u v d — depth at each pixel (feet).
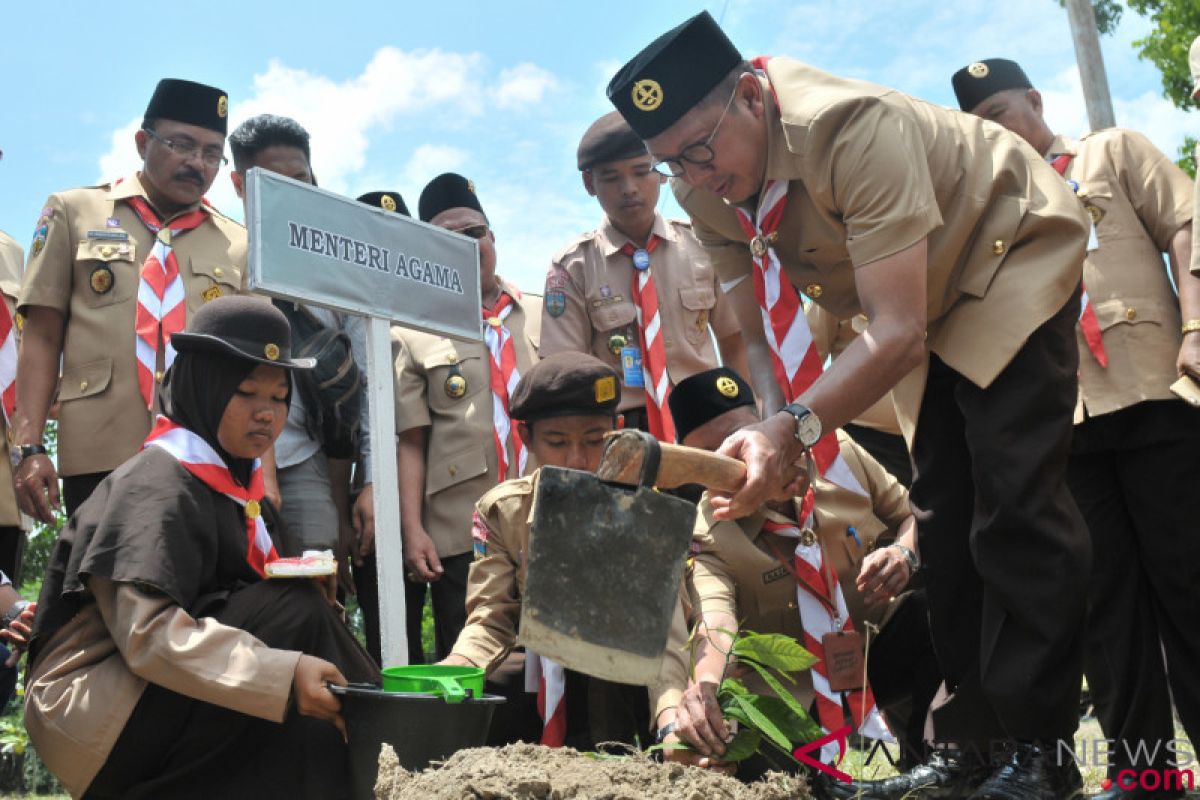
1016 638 9.35
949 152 9.60
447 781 7.00
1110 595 12.02
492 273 16.72
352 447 15.01
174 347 10.20
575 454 11.30
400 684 8.70
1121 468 12.07
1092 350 12.19
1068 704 9.29
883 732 11.37
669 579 7.07
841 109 9.27
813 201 9.80
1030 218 9.59
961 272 9.69
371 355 11.01
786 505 12.08
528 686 11.06
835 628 11.39
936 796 10.30
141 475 9.64
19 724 23.80
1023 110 14.26
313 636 9.88
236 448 10.25
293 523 14.32
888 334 8.89
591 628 6.93
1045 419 9.36
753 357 12.19
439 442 15.71
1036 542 9.21
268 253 10.05
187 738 9.36
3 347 14.89
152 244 14.24
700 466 7.77
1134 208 13.07
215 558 9.77
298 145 16.08
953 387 10.18
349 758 8.95
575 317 15.99
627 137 15.61
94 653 9.46
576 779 6.89
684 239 16.48
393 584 10.65
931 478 10.35
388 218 11.34
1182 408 11.77
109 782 9.39
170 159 14.25
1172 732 11.81
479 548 11.51
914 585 12.61
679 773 7.29
